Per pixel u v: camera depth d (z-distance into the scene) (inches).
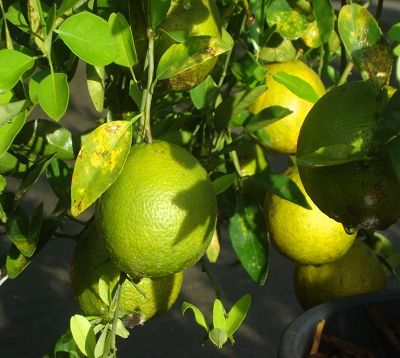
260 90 24.6
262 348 57.3
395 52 19.6
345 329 25.8
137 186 19.5
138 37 21.6
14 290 63.5
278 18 26.2
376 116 19.7
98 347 20.4
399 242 69.5
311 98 25.3
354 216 20.8
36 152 23.8
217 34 22.3
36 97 19.3
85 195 18.9
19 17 20.6
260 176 25.4
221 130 25.8
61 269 66.9
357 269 27.6
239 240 26.1
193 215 19.7
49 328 58.8
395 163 18.3
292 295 64.2
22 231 21.4
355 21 19.8
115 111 24.5
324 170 20.7
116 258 19.9
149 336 58.3
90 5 21.5
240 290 64.5
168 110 28.7
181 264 20.0
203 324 21.1
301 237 26.0
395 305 26.2
